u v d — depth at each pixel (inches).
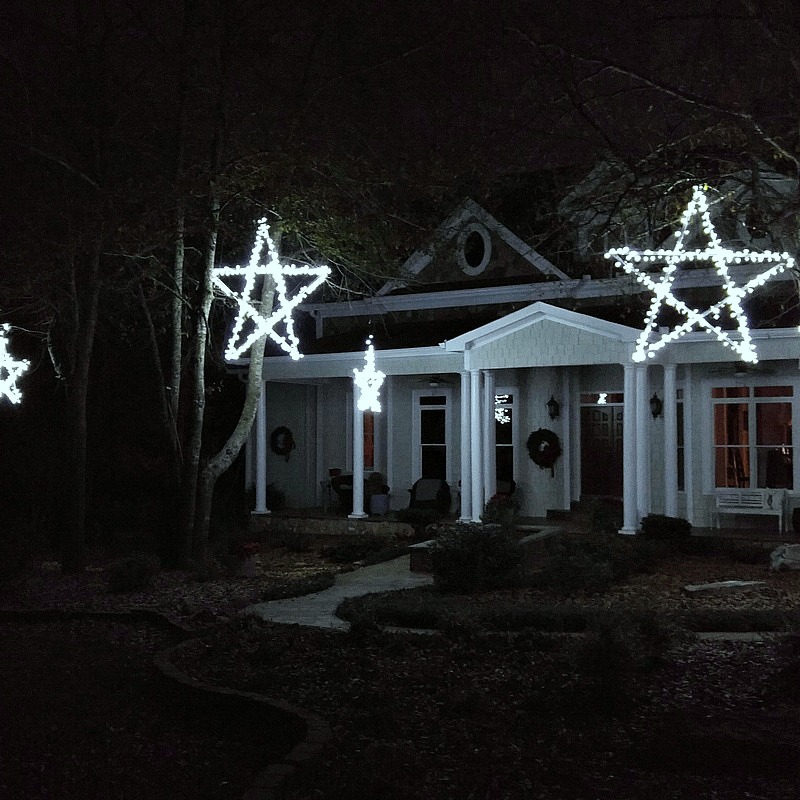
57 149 682.8
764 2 385.4
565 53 418.6
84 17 641.6
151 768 274.7
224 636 419.8
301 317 1052.5
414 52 584.4
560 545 601.9
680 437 821.9
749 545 665.6
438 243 765.9
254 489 1003.9
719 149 408.5
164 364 1012.5
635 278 625.3
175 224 621.6
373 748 252.4
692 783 225.8
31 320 932.6
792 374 756.0
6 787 258.4
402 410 962.7
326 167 644.1
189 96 661.3
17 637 474.0
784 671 303.3
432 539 694.5
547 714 285.9
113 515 943.7
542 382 864.3
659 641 365.1
